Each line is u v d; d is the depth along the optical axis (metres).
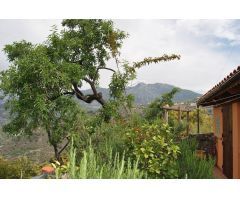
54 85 15.44
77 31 18.11
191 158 6.98
